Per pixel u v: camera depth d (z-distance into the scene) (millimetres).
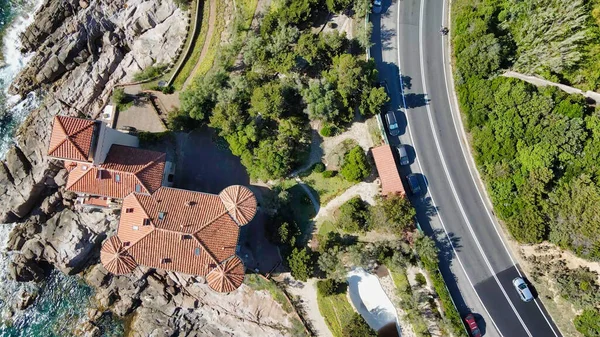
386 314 60438
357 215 58469
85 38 69062
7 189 65625
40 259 66812
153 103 64750
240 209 54500
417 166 60688
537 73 57719
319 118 58969
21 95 70125
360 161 57156
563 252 56906
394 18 62375
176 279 65062
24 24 71250
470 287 59312
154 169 55969
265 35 61219
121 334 67875
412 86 61625
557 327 57781
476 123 59281
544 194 56719
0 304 68688
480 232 59875
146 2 68062
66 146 50438
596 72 55562
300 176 61438
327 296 60031
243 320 63719
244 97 59531
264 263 61875
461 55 59250
